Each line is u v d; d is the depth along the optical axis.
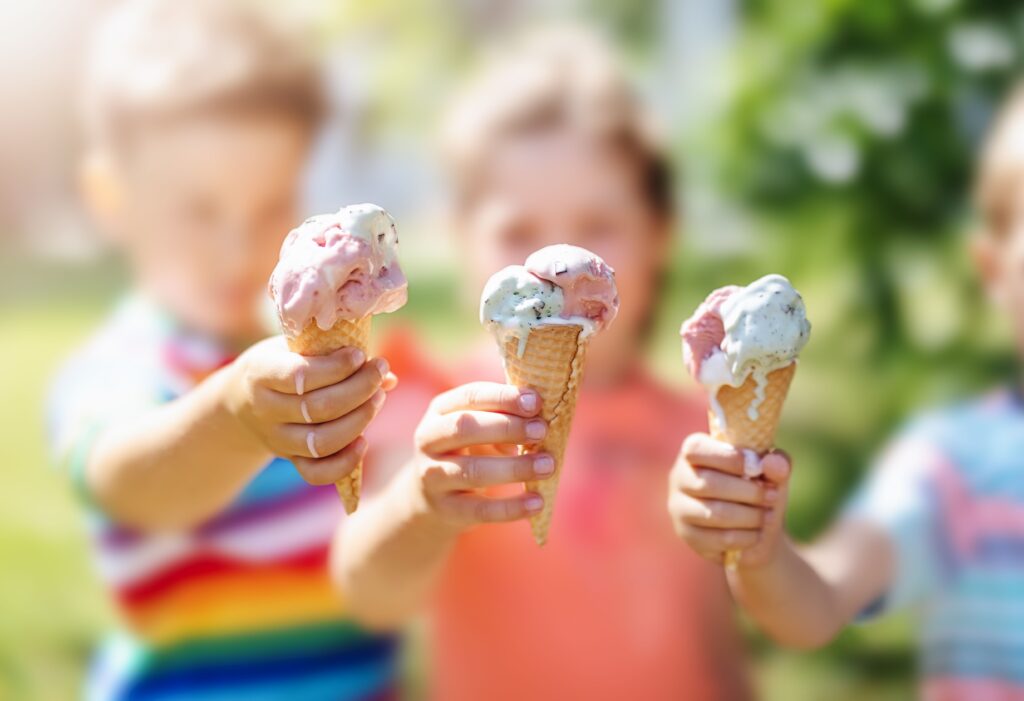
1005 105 1.50
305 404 0.84
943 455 1.35
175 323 1.35
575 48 1.68
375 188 4.70
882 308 1.60
